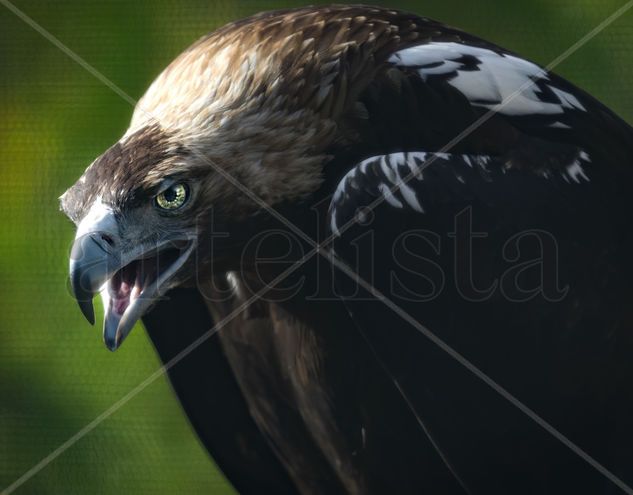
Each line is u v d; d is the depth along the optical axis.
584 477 10.92
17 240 14.84
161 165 10.39
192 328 11.58
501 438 10.76
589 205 10.71
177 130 10.55
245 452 11.93
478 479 10.84
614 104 15.00
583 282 10.67
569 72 15.10
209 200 10.59
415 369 10.59
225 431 11.84
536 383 10.73
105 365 14.91
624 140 11.16
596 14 15.12
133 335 14.84
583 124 10.96
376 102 10.77
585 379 10.77
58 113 14.85
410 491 11.53
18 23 14.91
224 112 10.61
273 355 11.63
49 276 14.89
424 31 11.12
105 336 10.29
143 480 14.98
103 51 14.92
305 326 11.23
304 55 10.77
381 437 11.34
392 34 11.00
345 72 10.77
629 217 10.84
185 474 14.91
